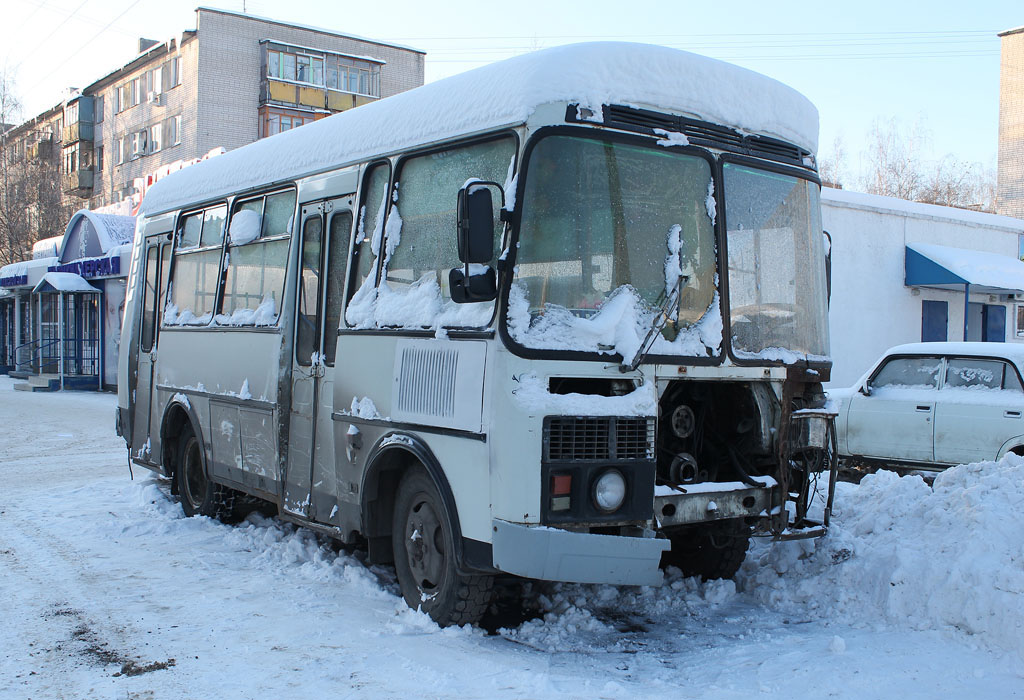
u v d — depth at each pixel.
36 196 44.19
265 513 8.66
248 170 7.77
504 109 4.87
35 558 7.05
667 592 5.87
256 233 7.48
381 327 5.64
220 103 46.16
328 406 6.20
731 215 5.33
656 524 4.86
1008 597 4.69
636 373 4.79
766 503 5.34
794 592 5.67
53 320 30.45
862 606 5.31
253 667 4.61
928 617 4.99
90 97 57.66
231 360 7.65
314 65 47.69
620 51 4.96
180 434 8.92
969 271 18.12
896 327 19.09
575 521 4.52
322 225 6.50
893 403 10.12
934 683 4.22
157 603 5.80
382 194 5.92
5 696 4.26
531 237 4.67
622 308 4.80
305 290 6.66
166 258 9.38
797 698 4.11
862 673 4.33
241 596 5.96
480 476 4.69
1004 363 9.52
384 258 5.80
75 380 27.78
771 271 5.52
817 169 5.97
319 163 6.66
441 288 5.25
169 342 9.02
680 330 5.02
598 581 4.53
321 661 4.68
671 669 4.57
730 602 5.77
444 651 4.79
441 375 5.04
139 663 4.68
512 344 4.53
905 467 10.05
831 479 5.63
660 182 5.04
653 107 5.03
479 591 5.07
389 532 5.77
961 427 9.50
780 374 5.41
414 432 5.24
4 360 37.25
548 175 4.72
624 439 4.70
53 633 5.19
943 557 5.22
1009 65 40.62
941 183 46.91
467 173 5.15
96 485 10.51
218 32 46.00
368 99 49.31
